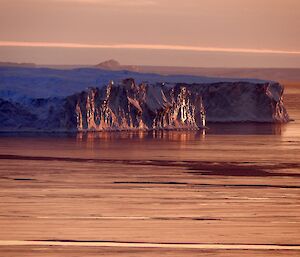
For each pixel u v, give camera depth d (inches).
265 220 4037.9
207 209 4303.6
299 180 5447.8
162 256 3344.0
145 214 4141.2
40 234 3666.3
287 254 3403.1
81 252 3376.0
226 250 3449.8
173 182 5265.8
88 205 4370.1
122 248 3447.3
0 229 3754.9
